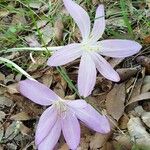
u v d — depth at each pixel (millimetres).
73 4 179
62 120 168
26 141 205
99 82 211
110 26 238
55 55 174
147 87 206
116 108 201
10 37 245
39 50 223
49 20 249
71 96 210
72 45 177
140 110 200
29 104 215
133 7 243
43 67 227
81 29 180
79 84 173
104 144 191
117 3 248
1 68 234
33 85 166
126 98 205
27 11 261
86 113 166
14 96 218
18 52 238
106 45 180
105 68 178
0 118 214
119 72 208
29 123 211
